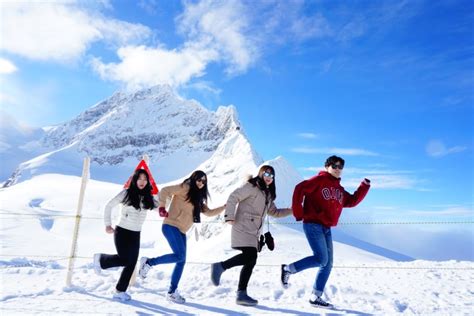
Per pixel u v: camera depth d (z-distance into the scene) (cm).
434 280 730
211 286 602
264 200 512
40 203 8981
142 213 516
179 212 522
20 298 476
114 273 691
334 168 504
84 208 8644
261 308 469
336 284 656
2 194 10100
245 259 491
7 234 4784
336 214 499
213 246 3259
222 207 557
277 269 885
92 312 419
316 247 484
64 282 591
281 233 3528
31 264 804
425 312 465
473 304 511
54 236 5322
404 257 3569
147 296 519
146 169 594
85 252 4225
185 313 432
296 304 500
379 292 598
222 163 11156
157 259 505
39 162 19988
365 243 3834
